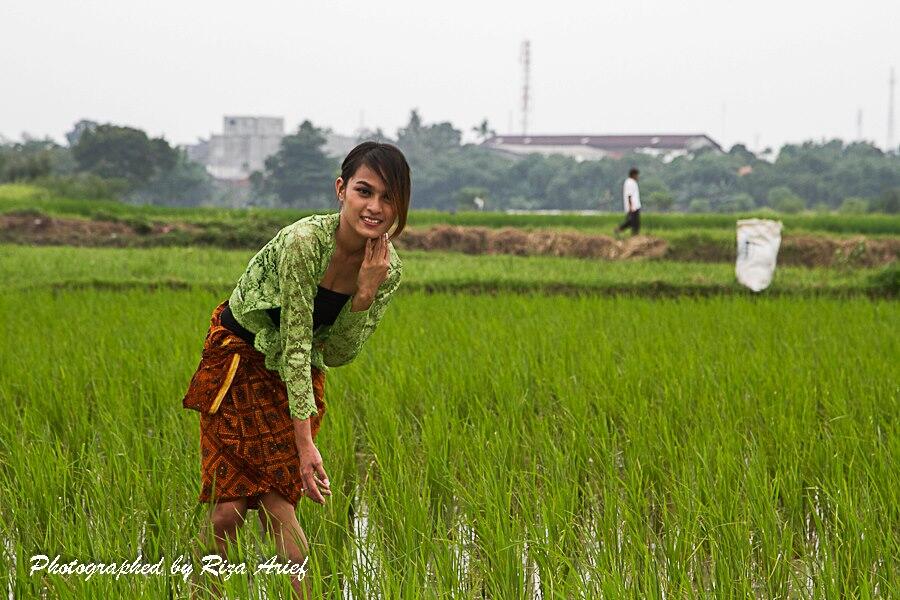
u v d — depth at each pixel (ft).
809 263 73.41
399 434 21.18
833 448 18.74
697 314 37.58
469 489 17.20
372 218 12.84
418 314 36.60
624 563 14.52
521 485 17.15
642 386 24.61
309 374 13.07
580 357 27.12
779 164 267.18
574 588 12.91
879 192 256.52
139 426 20.31
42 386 22.97
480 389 24.08
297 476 13.80
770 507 15.39
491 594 14.06
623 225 76.64
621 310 38.58
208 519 14.11
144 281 48.62
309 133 234.17
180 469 17.16
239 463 13.55
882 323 34.91
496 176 274.16
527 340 30.32
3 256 58.90
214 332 13.74
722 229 86.17
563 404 22.34
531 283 50.70
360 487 18.78
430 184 272.51
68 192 154.61
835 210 253.85
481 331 31.71
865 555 14.19
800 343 30.07
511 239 81.41
